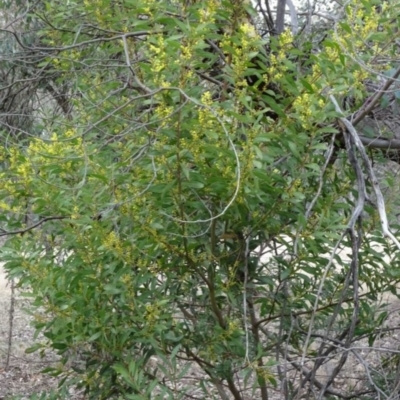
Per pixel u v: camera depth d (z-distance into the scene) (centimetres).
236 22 286
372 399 348
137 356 318
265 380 305
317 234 267
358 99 300
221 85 303
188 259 291
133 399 271
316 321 351
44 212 289
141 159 266
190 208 279
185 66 246
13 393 577
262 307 338
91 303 294
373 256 331
